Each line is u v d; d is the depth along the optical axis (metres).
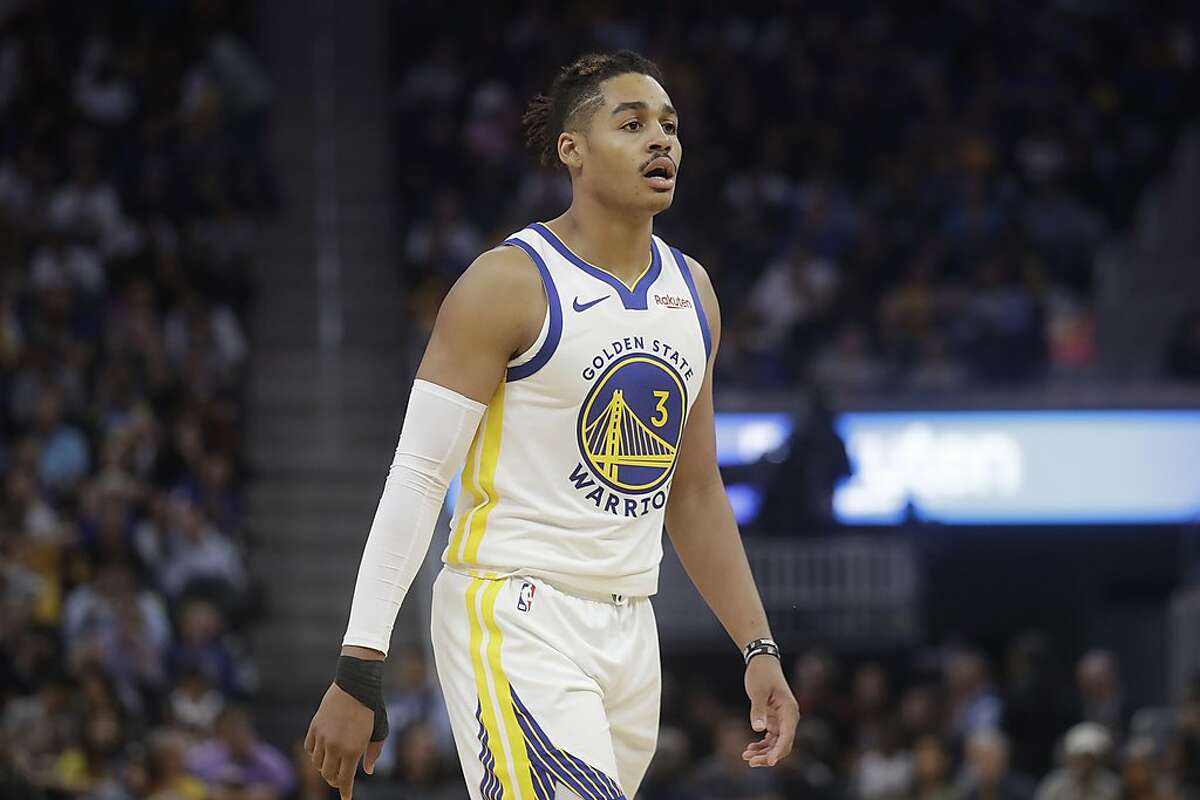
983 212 49.84
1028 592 43.78
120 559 35.91
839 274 48.62
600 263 11.08
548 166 11.59
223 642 37.03
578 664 10.82
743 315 46.03
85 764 29.94
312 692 41.12
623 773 11.39
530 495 10.88
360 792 30.62
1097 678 36.31
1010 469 42.91
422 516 10.76
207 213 48.53
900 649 41.62
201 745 31.00
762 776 31.59
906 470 42.88
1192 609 40.62
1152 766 31.64
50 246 44.97
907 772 33.50
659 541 11.33
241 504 42.62
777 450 41.19
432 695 34.44
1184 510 43.03
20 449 36.97
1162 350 48.16
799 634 41.38
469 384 10.73
